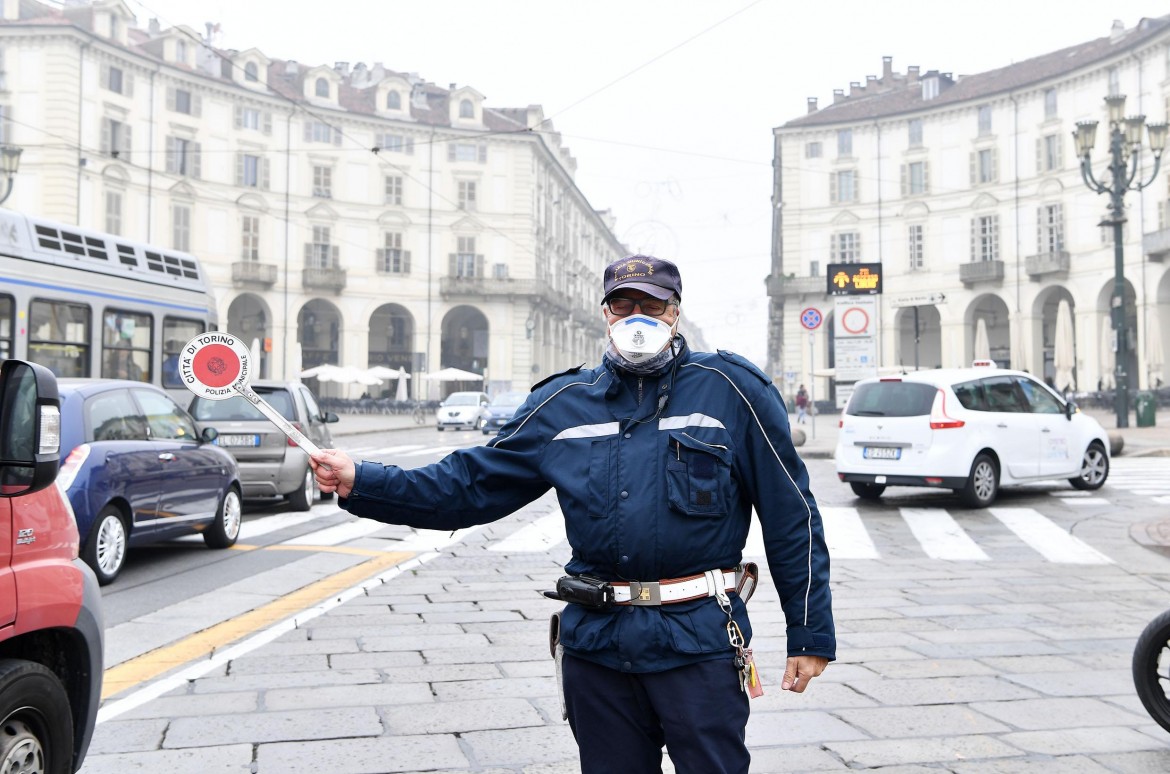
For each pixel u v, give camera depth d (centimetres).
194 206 4844
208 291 1656
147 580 787
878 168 5459
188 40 4834
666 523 241
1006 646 574
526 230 5766
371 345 5791
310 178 5284
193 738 414
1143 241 4200
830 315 5569
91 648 334
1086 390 4653
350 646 571
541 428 260
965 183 5188
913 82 6156
